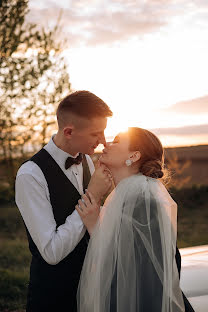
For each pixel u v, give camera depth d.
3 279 4.74
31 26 6.43
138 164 1.99
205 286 2.01
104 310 1.74
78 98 2.00
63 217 2.06
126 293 1.71
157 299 1.68
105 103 2.03
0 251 6.46
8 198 7.43
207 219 10.24
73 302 2.12
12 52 6.29
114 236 1.78
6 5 6.33
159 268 1.71
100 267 1.77
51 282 2.08
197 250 2.60
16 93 6.36
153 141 1.99
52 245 1.87
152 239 1.73
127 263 1.73
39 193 1.96
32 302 2.13
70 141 2.05
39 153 2.12
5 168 6.78
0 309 4.04
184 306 1.75
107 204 1.83
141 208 1.76
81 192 2.21
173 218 1.83
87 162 2.39
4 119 6.43
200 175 15.48
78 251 2.12
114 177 2.02
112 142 2.01
